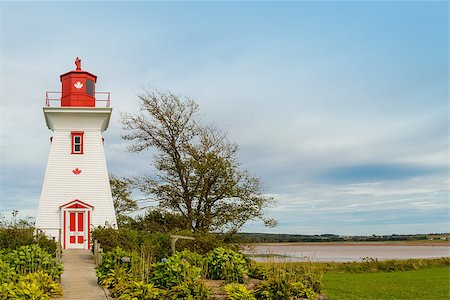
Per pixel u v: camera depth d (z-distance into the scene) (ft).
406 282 101.19
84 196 114.73
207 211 121.90
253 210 119.44
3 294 46.96
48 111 115.34
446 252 269.64
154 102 126.41
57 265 61.52
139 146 128.47
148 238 83.30
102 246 85.20
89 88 121.60
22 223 90.17
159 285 53.06
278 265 61.21
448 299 77.61
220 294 51.44
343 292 84.79
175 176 126.11
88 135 117.91
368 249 346.54
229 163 120.57
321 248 364.17
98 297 53.26
